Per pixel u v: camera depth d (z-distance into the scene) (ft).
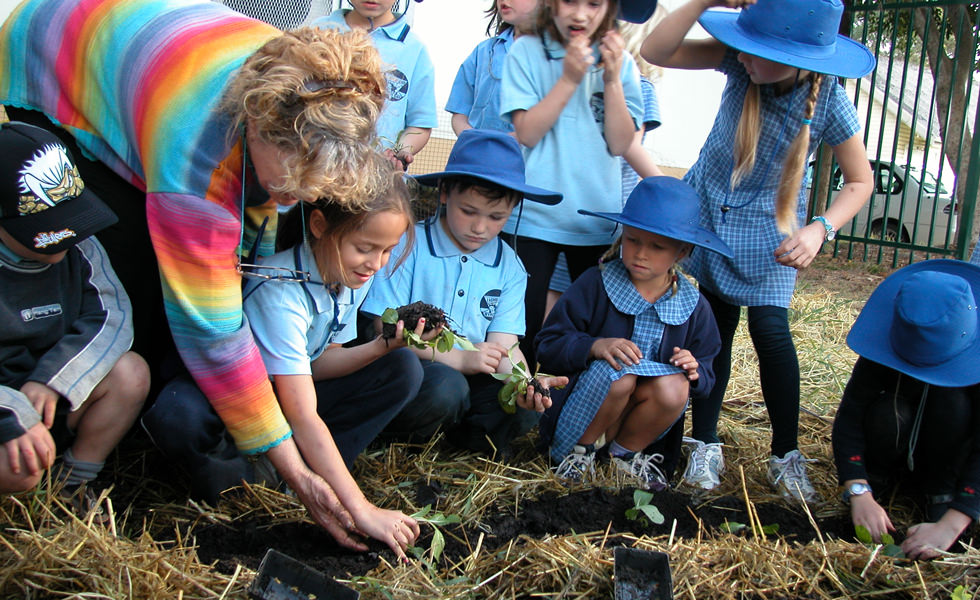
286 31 7.71
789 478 11.48
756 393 15.80
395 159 10.21
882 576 9.20
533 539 8.98
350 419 10.31
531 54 12.94
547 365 11.80
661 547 9.12
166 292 8.13
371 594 7.81
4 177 7.68
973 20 37.52
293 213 9.44
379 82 7.72
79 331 8.48
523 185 11.68
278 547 8.68
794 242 11.46
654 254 11.25
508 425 11.73
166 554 7.86
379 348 9.85
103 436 8.73
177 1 8.68
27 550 7.54
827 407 15.17
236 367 8.21
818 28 11.07
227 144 7.75
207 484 9.18
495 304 12.20
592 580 8.33
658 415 11.32
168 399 8.92
